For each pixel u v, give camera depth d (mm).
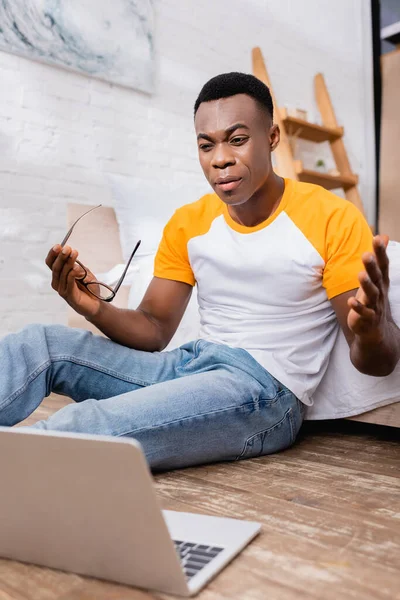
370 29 4648
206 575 697
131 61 2984
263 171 1211
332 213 1214
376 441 1438
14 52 2564
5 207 2551
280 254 1228
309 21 4160
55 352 1156
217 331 1312
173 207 2684
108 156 2918
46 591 698
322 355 1318
